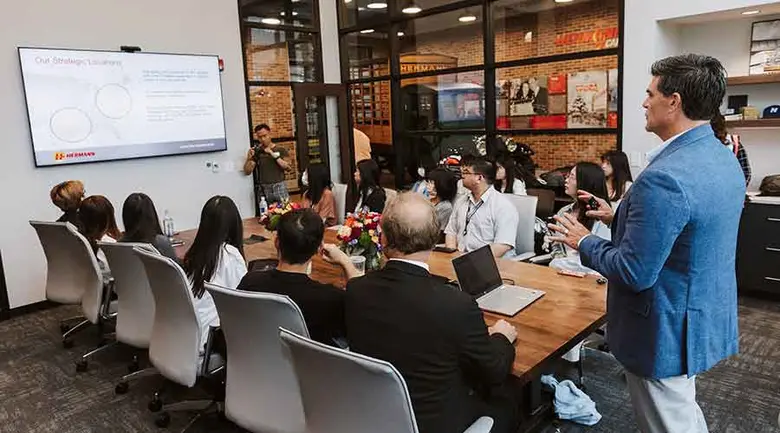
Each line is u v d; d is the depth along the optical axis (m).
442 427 1.45
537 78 5.25
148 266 2.31
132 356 3.54
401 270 1.52
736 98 4.35
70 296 3.47
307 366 1.42
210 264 2.37
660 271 1.42
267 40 6.22
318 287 1.87
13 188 4.49
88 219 3.47
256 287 1.90
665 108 1.45
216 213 2.37
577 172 2.94
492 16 5.49
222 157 5.85
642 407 1.59
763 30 4.14
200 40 5.57
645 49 4.37
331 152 7.00
